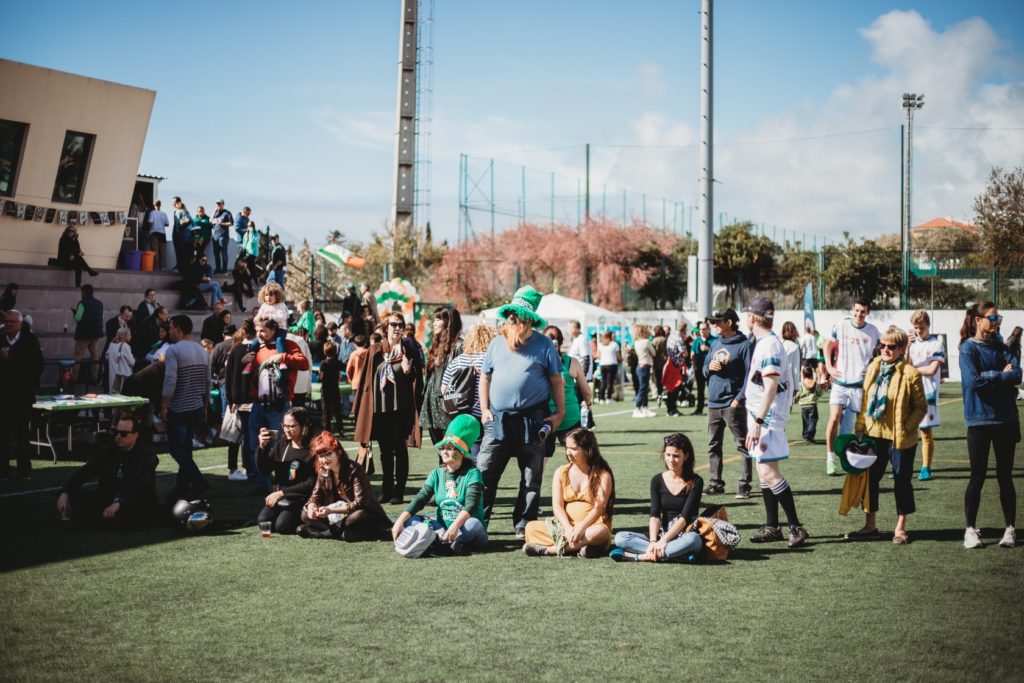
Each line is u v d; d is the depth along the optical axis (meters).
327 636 5.36
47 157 24.02
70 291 21.86
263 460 8.33
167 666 4.88
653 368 22.30
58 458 13.12
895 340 7.63
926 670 4.76
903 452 7.64
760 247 51.72
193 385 9.52
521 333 7.94
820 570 6.80
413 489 10.59
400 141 72.81
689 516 7.12
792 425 18.08
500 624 5.56
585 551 7.27
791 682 4.60
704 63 18.12
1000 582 6.42
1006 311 32.66
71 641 5.29
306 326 20.61
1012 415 7.41
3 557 7.30
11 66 22.78
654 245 55.41
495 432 7.95
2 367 11.16
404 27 72.94
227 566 7.02
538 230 56.81
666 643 5.20
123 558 7.27
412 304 24.95
